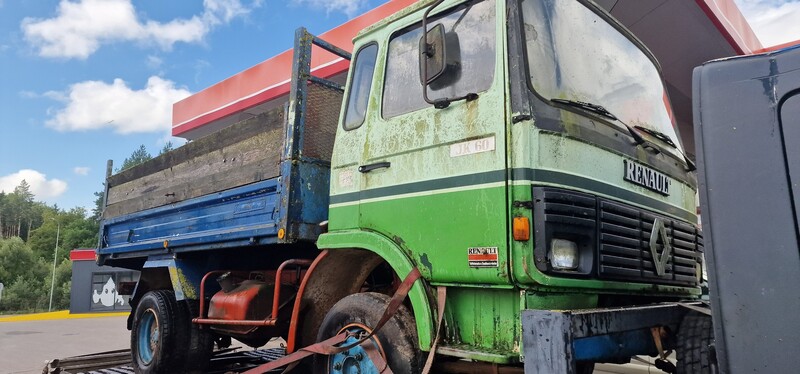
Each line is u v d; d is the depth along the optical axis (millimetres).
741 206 1989
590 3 3711
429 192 3223
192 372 5809
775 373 1832
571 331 2396
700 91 2188
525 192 2732
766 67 2055
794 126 1935
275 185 4484
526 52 3006
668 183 3654
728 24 10344
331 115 4750
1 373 8750
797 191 1881
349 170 3875
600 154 3068
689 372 2895
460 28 3383
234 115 17609
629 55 4000
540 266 2656
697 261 3854
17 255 44375
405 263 3252
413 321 3287
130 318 6594
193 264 5961
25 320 21703
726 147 2066
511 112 2877
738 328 1932
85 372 6441
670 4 9211
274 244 4617
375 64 3971
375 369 3295
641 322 2832
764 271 1903
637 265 3088
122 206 7348
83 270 26375
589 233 2852
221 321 4902
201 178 5645
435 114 3297
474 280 2885
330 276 4016
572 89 3221
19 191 107125
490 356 2715
